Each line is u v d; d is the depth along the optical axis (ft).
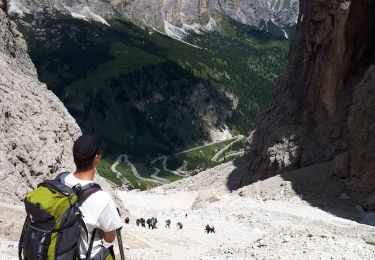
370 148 180.45
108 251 21.95
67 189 21.52
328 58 228.84
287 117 257.75
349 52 221.66
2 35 128.16
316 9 235.81
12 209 75.56
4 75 109.40
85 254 21.47
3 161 89.61
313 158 228.43
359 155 183.42
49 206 20.93
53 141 109.50
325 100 230.89
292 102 258.78
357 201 179.11
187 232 127.13
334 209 173.58
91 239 21.65
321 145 229.45
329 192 189.67
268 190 205.46
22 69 134.21
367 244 78.02
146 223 139.44
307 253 67.10
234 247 77.71
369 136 182.60
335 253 67.87
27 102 109.09
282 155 240.73
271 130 265.13
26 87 115.44
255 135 285.64
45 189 21.68
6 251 58.08
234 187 290.35
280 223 147.64
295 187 199.31
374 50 226.38
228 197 211.61
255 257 67.82
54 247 20.59
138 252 76.02
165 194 296.51
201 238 118.01
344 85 225.15
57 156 107.65
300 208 175.94
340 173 195.83
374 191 176.24
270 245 73.46
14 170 90.89
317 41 240.53
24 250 21.09
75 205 21.21
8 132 97.04
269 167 246.06
